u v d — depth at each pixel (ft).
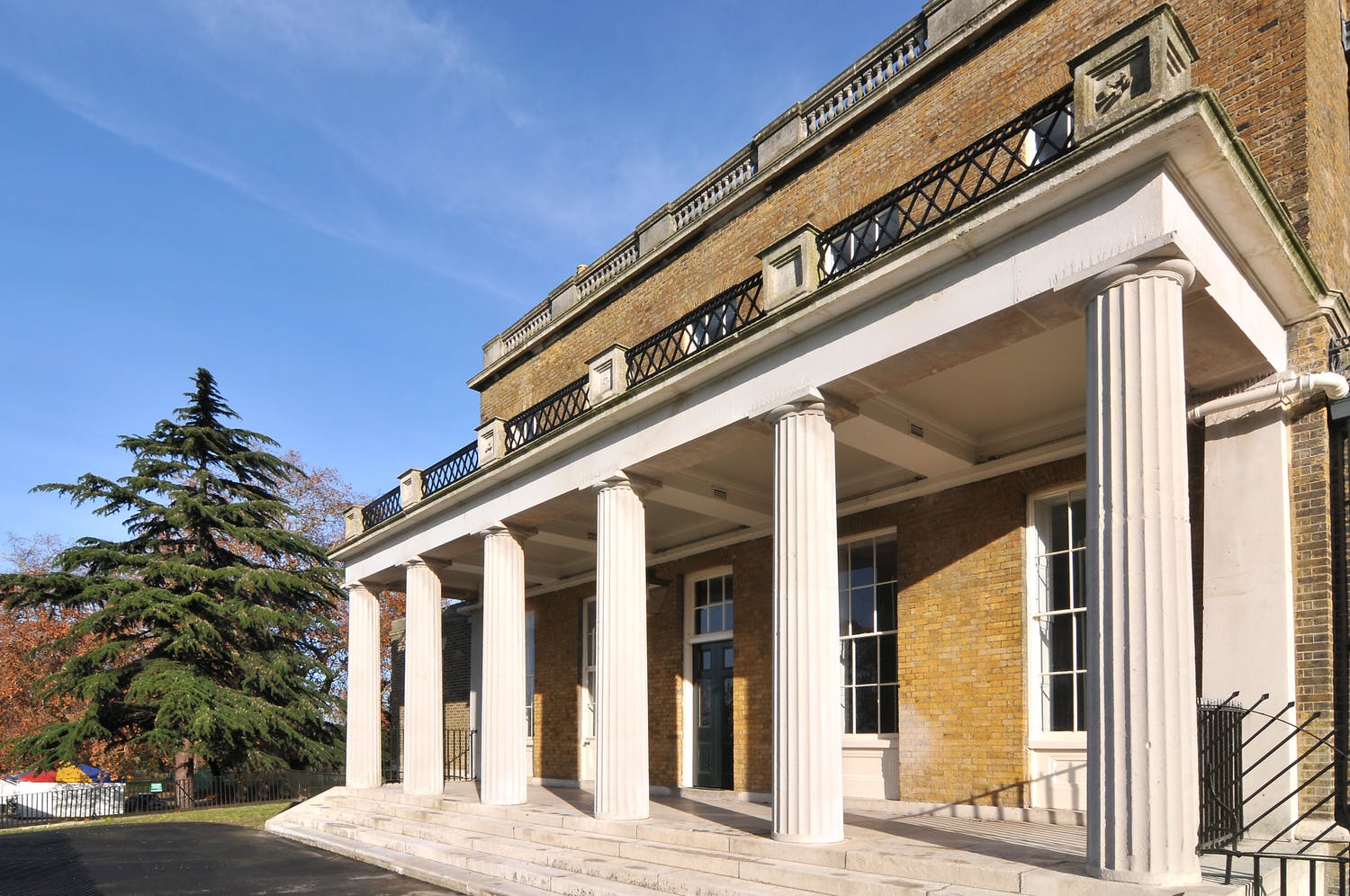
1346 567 28.89
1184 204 24.97
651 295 61.31
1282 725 28.37
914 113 45.44
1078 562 37.81
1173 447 23.59
